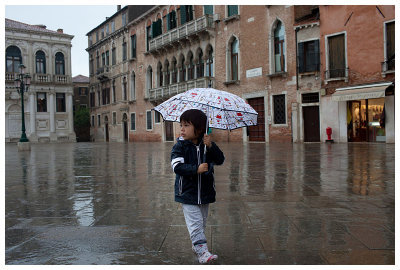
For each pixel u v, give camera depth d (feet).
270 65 83.66
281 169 32.35
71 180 28.32
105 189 23.79
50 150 78.02
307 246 12.12
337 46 73.26
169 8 113.91
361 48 69.62
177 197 11.44
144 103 128.57
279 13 81.66
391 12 65.67
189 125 11.34
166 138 118.93
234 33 91.91
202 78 96.99
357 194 20.63
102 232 14.02
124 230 14.25
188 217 11.31
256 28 86.69
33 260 11.21
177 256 11.46
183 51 108.68
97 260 11.18
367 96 66.03
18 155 60.75
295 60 79.30
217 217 15.94
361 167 32.37
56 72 155.02
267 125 85.46
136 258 11.32
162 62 118.62
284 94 82.02
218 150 11.66
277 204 18.40
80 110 173.68
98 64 160.66
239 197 20.22
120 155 56.59
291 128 80.59
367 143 67.87
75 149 81.51
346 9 71.20
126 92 140.05
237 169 32.81
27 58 147.33
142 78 129.39
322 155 45.44
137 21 129.39
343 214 16.24
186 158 11.33
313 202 18.76
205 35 99.81
